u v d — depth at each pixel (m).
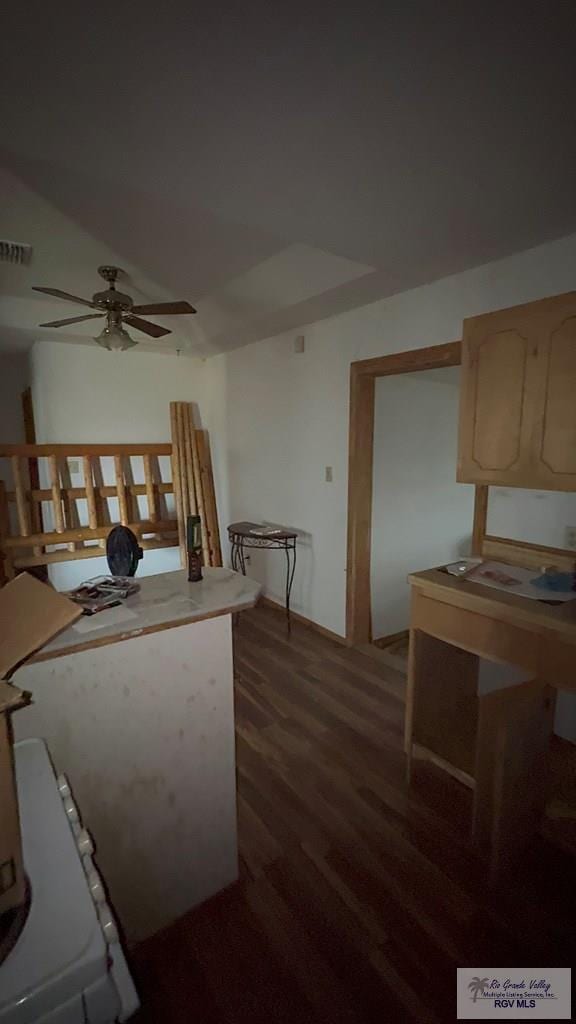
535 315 1.91
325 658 3.31
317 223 2.04
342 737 2.44
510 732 1.57
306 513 3.78
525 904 1.57
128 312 2.91
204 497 4.74
